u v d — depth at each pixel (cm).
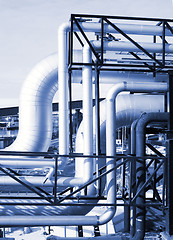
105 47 639
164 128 768
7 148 720
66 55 630
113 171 611
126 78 775
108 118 612
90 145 637
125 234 753
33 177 693
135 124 696
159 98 780
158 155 728
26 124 719
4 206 704
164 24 627
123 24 635
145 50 636
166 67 648
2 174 714
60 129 635
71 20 593
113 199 615
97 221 625
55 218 621
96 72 682
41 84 715
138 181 645
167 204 607
